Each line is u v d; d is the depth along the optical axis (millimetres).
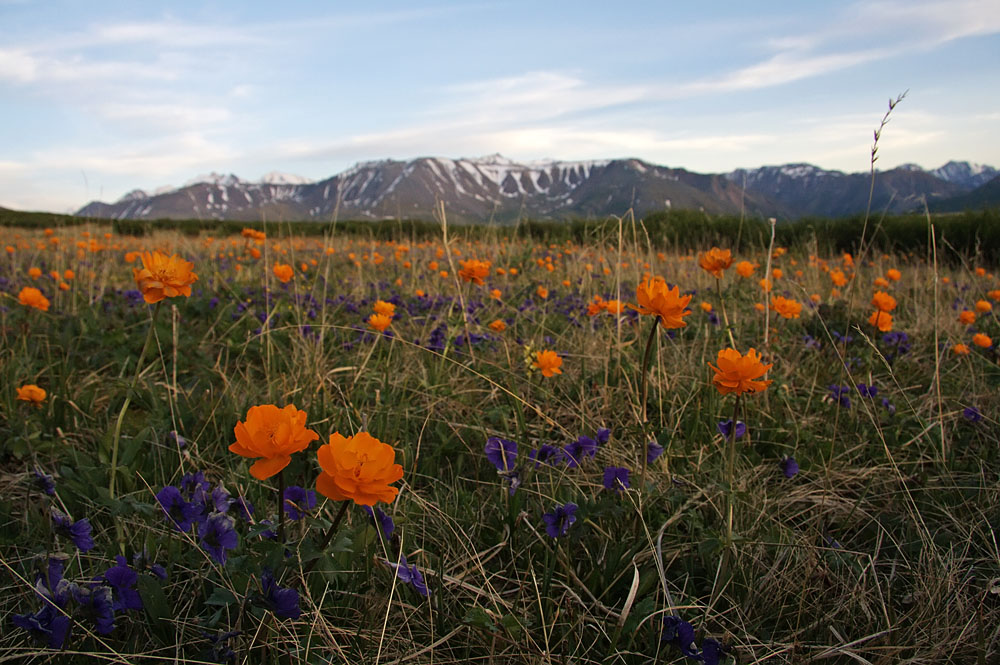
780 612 1589
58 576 1271
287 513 1478
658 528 1930
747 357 1524
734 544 1778
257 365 3523
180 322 3906
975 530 1944
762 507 2041
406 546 1734
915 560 1862
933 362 3730
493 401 2963
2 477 2043
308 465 2211
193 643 1338
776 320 3961
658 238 10805
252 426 994
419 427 2621
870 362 3131
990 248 10000
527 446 2186
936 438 2615
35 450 2193
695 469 2238
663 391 2834
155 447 2184
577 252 8531
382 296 5473
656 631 1477
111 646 1318
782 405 2844
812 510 2148
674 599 1627
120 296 4781
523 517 1868
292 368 3012
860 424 2734
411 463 2193
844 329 4098
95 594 1153
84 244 6289
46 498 1833
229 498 1397
